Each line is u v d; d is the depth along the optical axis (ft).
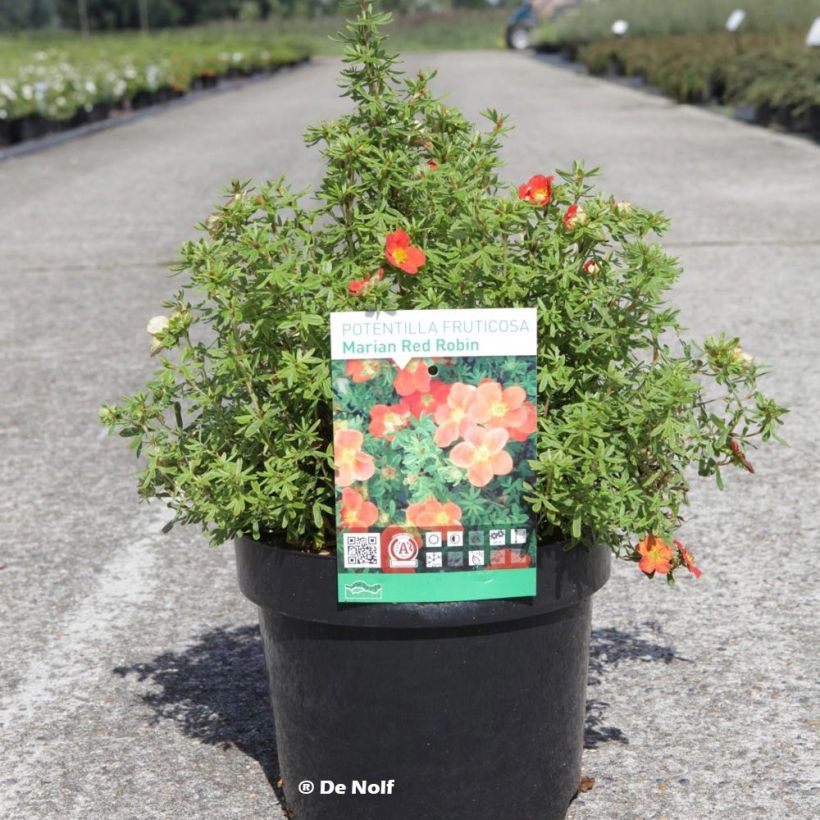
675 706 10.14
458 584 7.43
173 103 86.48
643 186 38.91
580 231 7.92
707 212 34.04
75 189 43.55
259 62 126.41
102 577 13.10
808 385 18.94
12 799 9.13
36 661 11.29
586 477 7.36
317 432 8.11
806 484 15.11
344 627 7.64
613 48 97.30
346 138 7.96
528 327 7.27
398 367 7.27
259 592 7.88
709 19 92.43
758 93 56.54
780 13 75.36
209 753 9.68
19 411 19.01
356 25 8.30
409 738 7.82
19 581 13.03
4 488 15.84
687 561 8.42
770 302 24.02
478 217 7.77
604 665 10.87
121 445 17.40
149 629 11.89
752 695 10.27
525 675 7.84
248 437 7.77
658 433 7.79
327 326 7.70
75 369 21.15
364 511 7.35
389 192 8.34
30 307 25.88
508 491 7.36
